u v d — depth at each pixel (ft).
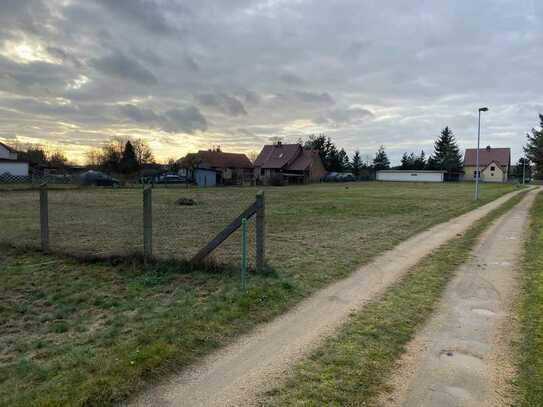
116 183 137.28
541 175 103.81
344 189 139.33
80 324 15.17
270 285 19.81
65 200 73.26
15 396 10.13
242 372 11.53
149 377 11.15
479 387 10.75
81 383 10.71
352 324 15.20
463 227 42.11
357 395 10.36
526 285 20.34
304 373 11.48
